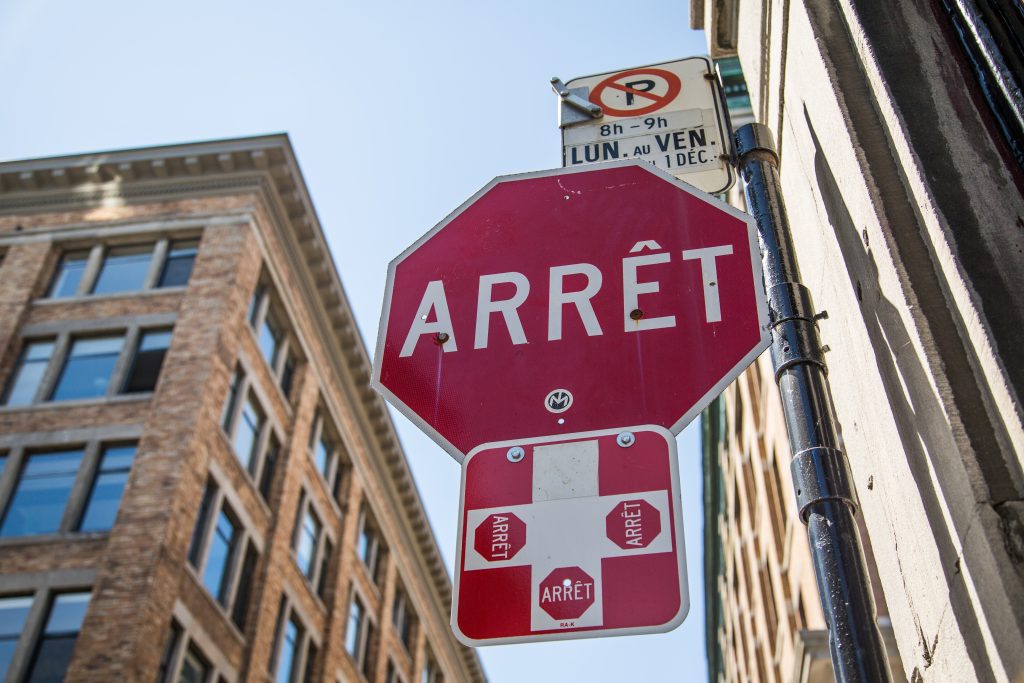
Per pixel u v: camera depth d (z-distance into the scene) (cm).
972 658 287
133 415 2220
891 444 361
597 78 501
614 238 364
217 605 2161
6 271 2628
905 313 311
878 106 361
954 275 293
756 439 2364
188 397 2238
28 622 1886
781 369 312
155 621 1891
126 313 2480
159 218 2742
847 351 423
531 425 312
